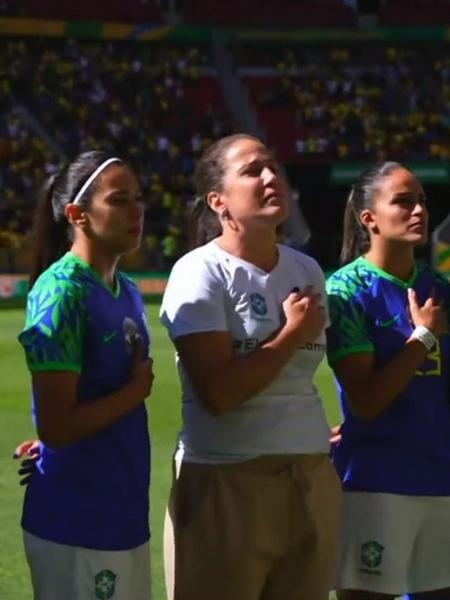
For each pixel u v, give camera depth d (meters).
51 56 44.97
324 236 39.88
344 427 5.59
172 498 5.03
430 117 45.16
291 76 46.25
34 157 41.44
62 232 4.98
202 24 47.16
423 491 5.46
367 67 47.06
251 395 4.73
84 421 4.57
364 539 5.48
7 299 34.19
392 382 5.27
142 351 4.83
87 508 4.68
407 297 5.52
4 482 10.57
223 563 4.84
